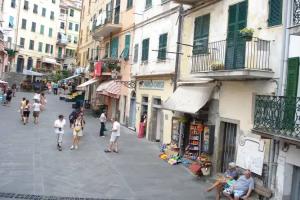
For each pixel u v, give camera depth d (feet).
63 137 75.61
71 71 216.33
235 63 44.96
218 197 43.01
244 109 46.55
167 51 70.44
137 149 69.36
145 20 84.89
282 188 39.93
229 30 50.37
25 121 88.53
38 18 237.66
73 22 276.41
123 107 99.76
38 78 221.25
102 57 119.96
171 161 60.03
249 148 44.93
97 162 57.52
